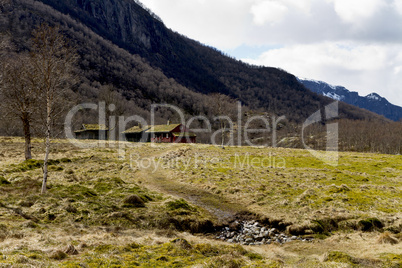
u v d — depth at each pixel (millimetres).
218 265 9094
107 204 17703
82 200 17906
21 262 7445
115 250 10211
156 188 25359
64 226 13789
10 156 37094
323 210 18188
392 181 28328
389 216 16688
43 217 14633
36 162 30047
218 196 23094
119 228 14531
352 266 9008
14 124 75125
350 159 48438
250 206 20438
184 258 9938
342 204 19359
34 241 10422
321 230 15781
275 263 9695
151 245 11492
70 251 9578
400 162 44125
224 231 16391
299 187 25281
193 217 17094
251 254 11570
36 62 19234
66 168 30922
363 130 142625
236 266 9242
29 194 18141
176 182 28297
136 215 16484
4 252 8602
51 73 19547
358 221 16094
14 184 20250
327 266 9078
